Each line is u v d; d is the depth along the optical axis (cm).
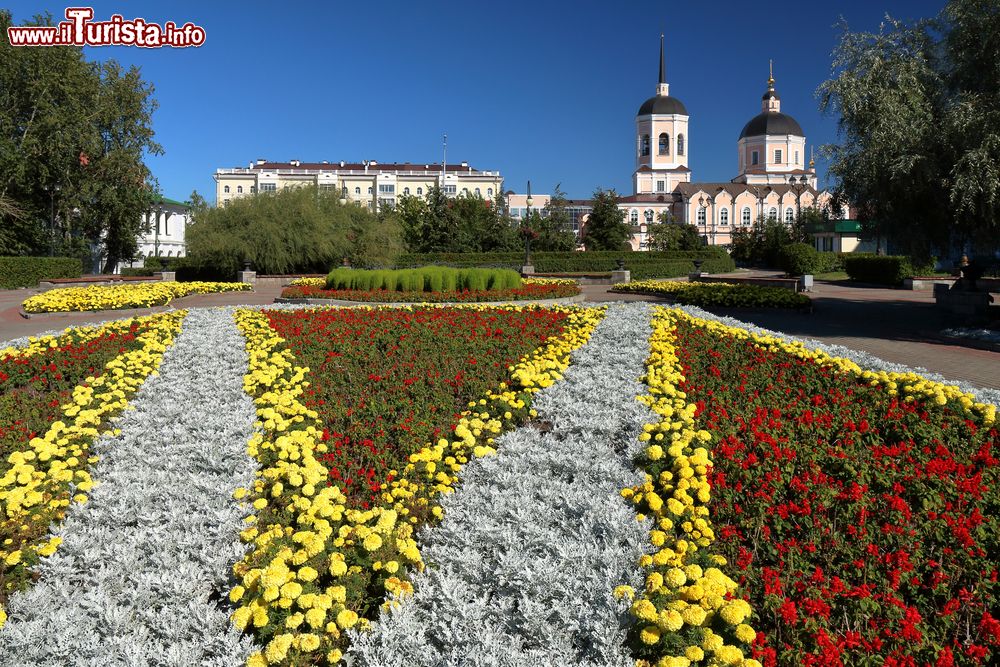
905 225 1268
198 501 397
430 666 263
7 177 3006
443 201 4281
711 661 253
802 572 329
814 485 406
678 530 378
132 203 3491
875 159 1160
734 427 525
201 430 535
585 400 629
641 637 265
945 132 1105
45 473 436
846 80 1220
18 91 3159
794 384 678
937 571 328
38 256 3206
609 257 3897
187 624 287
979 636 295
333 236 3028
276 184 8231
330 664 275
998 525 373
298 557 312
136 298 1716
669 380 671
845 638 278
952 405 568
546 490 412
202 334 1000
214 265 2916
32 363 756
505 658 259
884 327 1309
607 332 1006
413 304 1599
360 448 508
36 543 355
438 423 561
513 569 318
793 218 7000
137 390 674
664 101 7881
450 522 371
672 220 5897
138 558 341
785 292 1725
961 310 1317
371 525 374
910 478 420
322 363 812
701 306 1744
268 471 436
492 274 1859
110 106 3391
